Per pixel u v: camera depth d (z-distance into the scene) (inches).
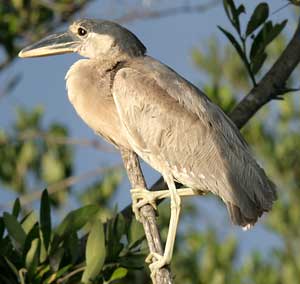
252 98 506.6
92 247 442.6
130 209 493.7
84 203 650.2
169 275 438.9
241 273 615.8
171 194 463.5
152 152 479.8
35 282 450.3
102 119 499.5
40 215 453.7
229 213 459.8
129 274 563.5
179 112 475.5
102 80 501.0
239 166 466.9
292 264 639.1
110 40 513.3
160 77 484.1
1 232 457.4
